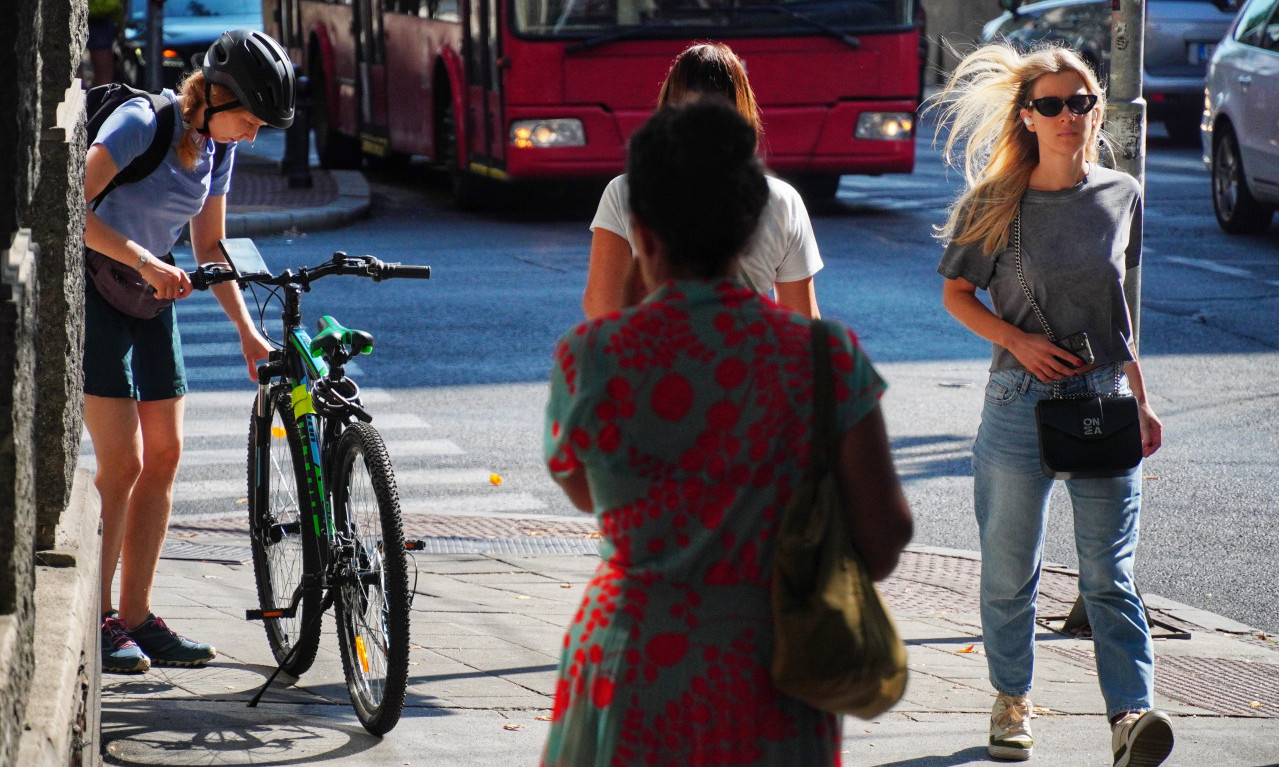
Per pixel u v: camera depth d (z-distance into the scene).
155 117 8.94
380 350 20.30
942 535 13.87
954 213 8.45
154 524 9.34
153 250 9.25
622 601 4.51
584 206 34.41
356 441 8.32
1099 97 8.20
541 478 15.35
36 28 5.38
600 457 4.42
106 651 9.16
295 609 9.01
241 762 7.68
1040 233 8.19
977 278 8.42
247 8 47.88
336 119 40.38
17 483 4.64
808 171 30.61
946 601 11.92
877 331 21.69
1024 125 8.30
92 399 8.95
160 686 9.02
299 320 9.11
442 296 23.70
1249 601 12.17
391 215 32.88
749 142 4.47
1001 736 8.35
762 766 4.43
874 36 30.17
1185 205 33.38
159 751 7.78
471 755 7.90
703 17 29.50
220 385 18.72
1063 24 41.88
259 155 44.16
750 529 4.44
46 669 5.31
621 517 4.47
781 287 7.80
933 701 9.48
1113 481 8.20
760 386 4.40
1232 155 29.33
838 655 4.25
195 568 12.01
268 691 9.03
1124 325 8.29
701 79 7.55
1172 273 25.97
